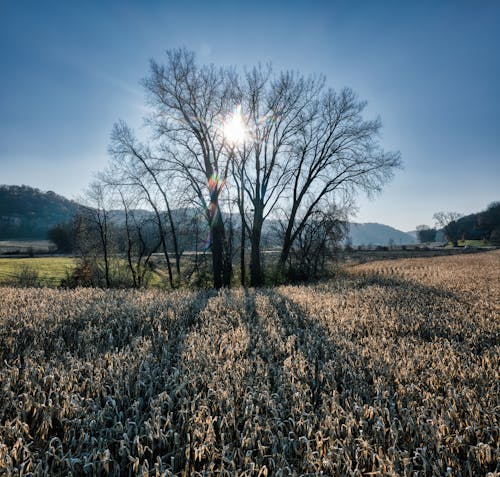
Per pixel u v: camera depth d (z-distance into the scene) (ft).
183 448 14.26
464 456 14.32
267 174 87.97
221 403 17.01
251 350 25.81
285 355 24.90
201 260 92.58
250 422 15.28
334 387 19.27
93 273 105.40
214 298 48.93
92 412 16.35
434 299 48.96
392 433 14.51
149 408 17.35
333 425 15.12
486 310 40.88
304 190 92.58
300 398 17.30
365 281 81.56
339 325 32.81
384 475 12.35
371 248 312.50
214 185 82.12
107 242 107.24
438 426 14.83
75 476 13.20
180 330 31.07
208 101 79.25
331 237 107.24
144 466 12.86
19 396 17.29
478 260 163.22
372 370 21.44
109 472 13.61
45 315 34.01
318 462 12.94
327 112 87.30
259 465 13.38
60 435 15.85
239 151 84.17
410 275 96.84
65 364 21.86
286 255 95.35
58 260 161.58
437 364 22.11
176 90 78.54
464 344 27.25
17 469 12.67
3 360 23.21
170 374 20.40
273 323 33.35
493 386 18.40
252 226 90.74
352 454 13.88
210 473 12.62
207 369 20.77
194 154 81.20
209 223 85.20
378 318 35.35
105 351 24.54
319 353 25.72
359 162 87.45
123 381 18.92
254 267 89.56
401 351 24.75
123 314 35.73
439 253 263.08
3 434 14.85
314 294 54.49
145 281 102.47
